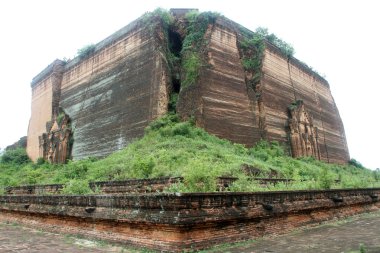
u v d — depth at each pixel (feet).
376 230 39.14
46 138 123.44
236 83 90.89
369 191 63.05
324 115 129.80
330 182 55.52
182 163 58.80
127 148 82.33
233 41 95.14
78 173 79.05
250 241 33.09
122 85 96.12
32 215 49.11
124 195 33.47
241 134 87.10
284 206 39.50
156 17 91.91
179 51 94.99
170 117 82.43
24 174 108.27
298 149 101.35
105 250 30.53
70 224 40.40
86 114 108.37
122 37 100.73
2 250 31.17
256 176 59.00
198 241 28.99
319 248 29.50
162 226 29.07
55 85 126.00
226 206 32.37
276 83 102.63
